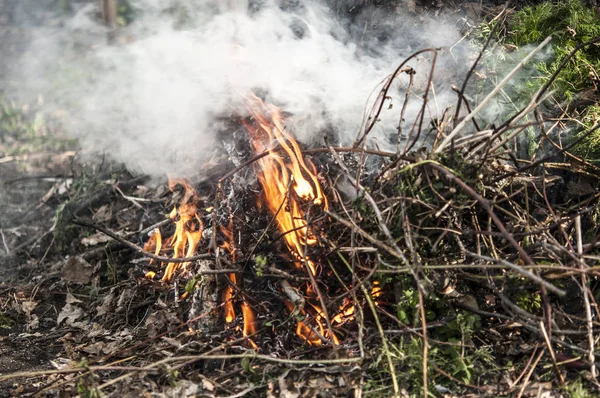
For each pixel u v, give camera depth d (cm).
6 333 407
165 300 396
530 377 312
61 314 417
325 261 350
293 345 342
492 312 329
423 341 314
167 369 317
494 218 299
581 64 427
